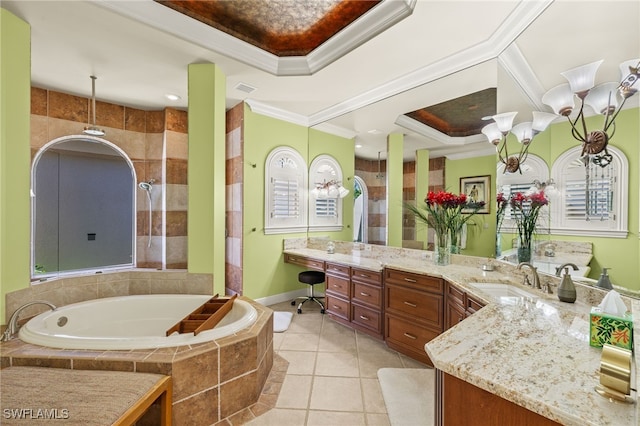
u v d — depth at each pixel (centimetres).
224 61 257
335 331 311
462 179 275
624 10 132
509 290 197
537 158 187
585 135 151
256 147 373
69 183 331
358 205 372
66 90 317
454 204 273
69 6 186
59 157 325
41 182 313
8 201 193
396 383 213
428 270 249
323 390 206
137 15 199
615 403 74
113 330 251
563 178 166
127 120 363
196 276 272
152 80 292
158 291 276
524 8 181
